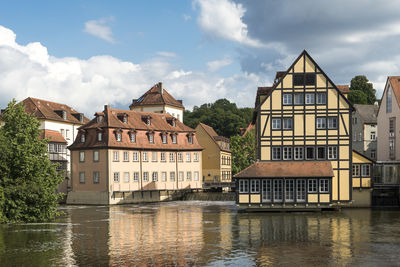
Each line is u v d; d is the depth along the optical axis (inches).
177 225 1496.1
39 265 926.4
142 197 2610.7
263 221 1553.9
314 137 1900.8
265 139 1918.1
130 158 2581.2
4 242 1186.6
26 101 2987.2
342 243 1125.7
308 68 1909.4
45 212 1646.2
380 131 2625.5
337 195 1884.8
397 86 2453.2
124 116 2625.5
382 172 2204.7
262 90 2117.4
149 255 1007.6
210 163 3472.0
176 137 2844.5
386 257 971.3
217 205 2324.1
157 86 3432.6
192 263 931.3
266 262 935.0
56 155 2817.4
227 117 4822.8
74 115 3262.8
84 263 939.3
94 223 1581.0
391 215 1692.9
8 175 1593.3
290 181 1803.6
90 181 2524.6
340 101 1897.1
